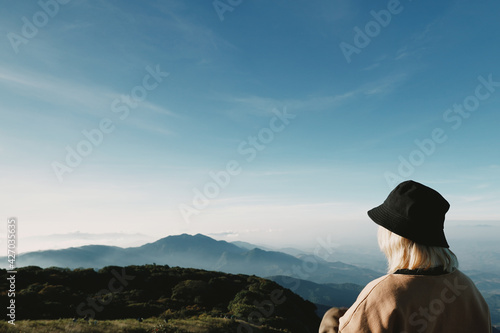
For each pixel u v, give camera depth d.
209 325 17.56
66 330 12.36
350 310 1.54
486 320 1.67
